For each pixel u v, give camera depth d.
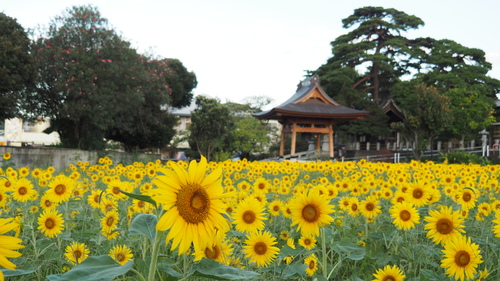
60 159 17.38
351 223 3.91
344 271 3.19
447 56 47.56
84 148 22.25
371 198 3.78
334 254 3.45
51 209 3.14
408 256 3.15
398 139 48.09
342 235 3.77
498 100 47.00
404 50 49.81
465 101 39.44
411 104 37.66
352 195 5.64
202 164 1.37
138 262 1.78
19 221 2.64
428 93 32.59
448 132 40.91
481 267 3.20
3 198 3.25
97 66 19.67
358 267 3.29
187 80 37.38
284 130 42.00
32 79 18.38
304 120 39.41
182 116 55.94
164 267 1.77
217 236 1.35
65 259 2.66
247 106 52.50
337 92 48.09
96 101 19.77
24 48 17.91
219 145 29.67
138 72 21.39
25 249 2.94
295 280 2.90
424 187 3.68
